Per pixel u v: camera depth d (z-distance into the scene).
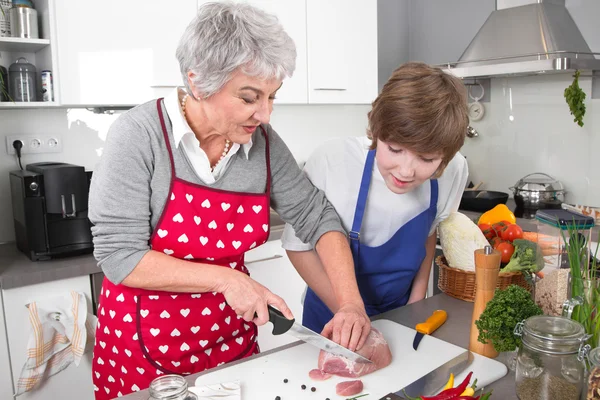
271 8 2.50
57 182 1.96
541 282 1.12
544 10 2.65
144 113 1.11
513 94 2.96
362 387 0.95
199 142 1.12
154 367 1.21
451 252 1.35
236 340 1.31
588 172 2.71
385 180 1.20
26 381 1.88
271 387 0.95
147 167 1.10
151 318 1.18
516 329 0.89
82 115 2.42
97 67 2.12
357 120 3.39
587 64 2.36
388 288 1.37
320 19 2.68
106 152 1.08
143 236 1.08
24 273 1.85
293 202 1.26
